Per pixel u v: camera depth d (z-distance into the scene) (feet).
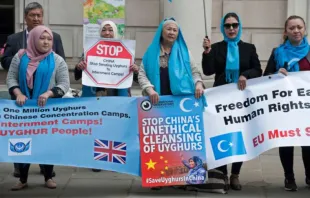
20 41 21.97
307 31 33.91
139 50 35.27
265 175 23.11
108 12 29.09
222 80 20.53
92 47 20.39
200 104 19.97
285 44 20.36
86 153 19.77
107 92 22.21
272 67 20.70
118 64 20.44
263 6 34.71
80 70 20.81
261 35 34.91
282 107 20.01
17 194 20.47
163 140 19.89
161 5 34.86
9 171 23.82
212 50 20.49
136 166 19.94
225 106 20.06
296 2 34.04
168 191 20.79
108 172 23.66
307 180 21.38
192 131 19.94
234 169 21.11
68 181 22.24
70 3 34.94
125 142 19.92
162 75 20.01
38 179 22.54
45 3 34.83
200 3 31.89
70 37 35.09
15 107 19.45
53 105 19.61
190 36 31.83
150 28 35.14
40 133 19.61
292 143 19.80
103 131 19.83
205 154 19.92
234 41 20.36
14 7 35.50
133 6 34.99
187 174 19.89
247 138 20.03
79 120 19.75
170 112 19.89
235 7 34.76
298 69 20.16
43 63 19.63
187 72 19.93
